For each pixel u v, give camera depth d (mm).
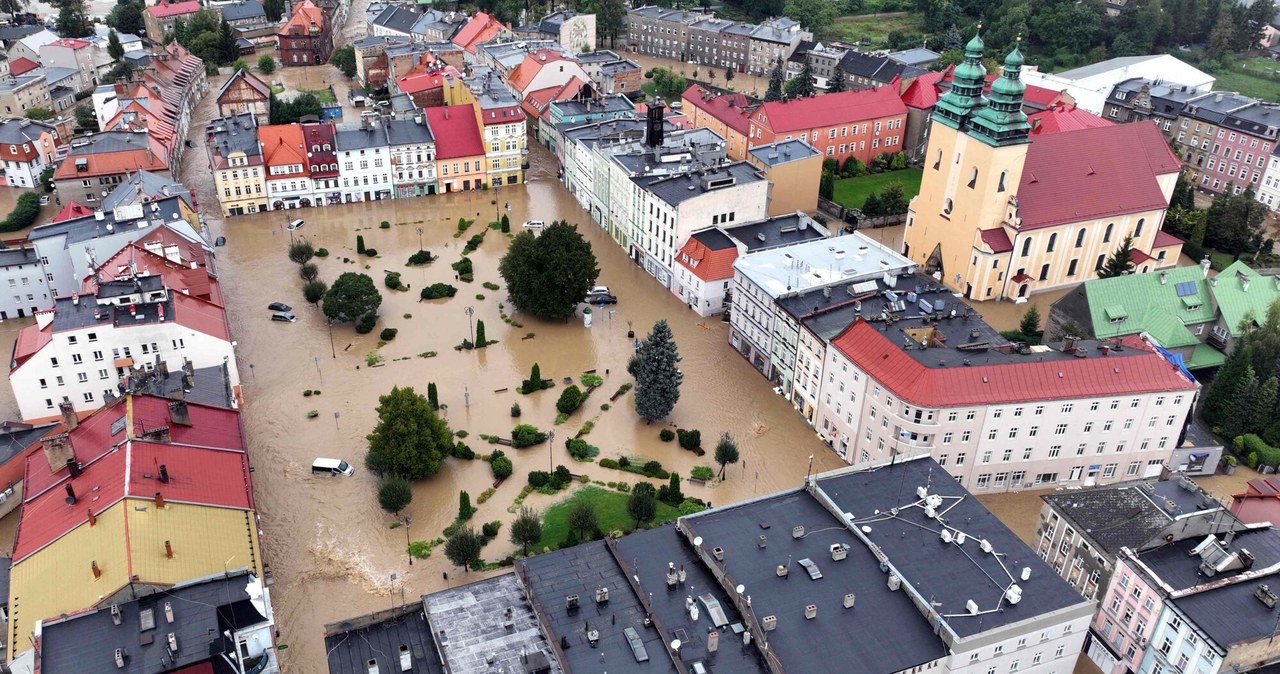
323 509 124625
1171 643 92812
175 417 112125
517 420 143625
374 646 87188
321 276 186125
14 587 94125
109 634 84875
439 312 174750
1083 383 123562
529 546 117312
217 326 142750
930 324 134750
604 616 88250
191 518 99188
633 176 187875
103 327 132500
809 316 140875
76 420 116250
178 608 87812
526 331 168375
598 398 149625
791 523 101000
